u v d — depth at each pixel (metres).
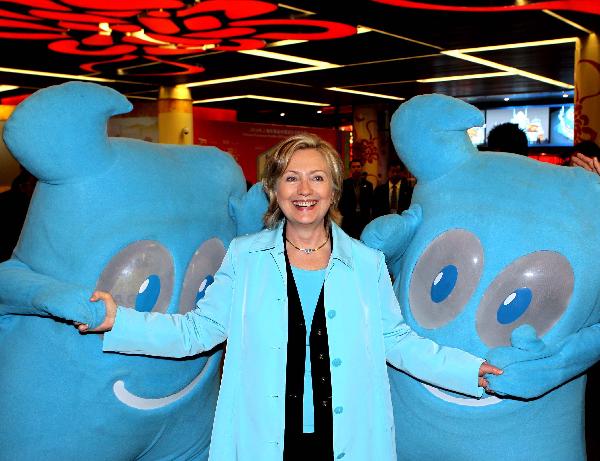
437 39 11.07
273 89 17.94
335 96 19.86
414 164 2.69
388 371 2.59
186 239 2.54
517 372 2.11
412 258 2.58
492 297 2.36
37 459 2.38
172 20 9.09
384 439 2.12
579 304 2.30
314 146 2.06
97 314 2.02
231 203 2.81
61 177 2.35
